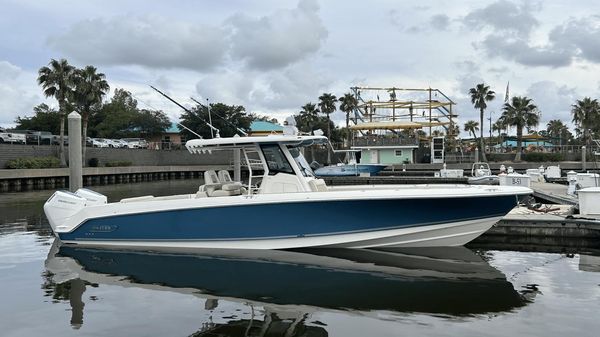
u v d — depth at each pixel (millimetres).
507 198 8703
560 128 93062
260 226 8719
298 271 7609
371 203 8453
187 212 8961
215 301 6215
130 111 67750
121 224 9305
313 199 8398
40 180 33594
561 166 43656
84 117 42812
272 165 9359
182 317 5621
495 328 5227
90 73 41969
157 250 9047
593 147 50969
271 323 5410
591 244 10383
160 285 6926
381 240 8867
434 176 30406
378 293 6520
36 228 12094
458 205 8586
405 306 5984
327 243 8734
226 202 8719
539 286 6910
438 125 46812
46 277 7398
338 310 5848
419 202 8492
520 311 5793
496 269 7941
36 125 57312
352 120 62094
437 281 7129
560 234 10719
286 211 8578
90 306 6035
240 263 8062
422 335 5023
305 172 9609
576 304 6059
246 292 6578
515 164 44219
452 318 5559
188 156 52375
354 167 30422
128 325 5371
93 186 34250
